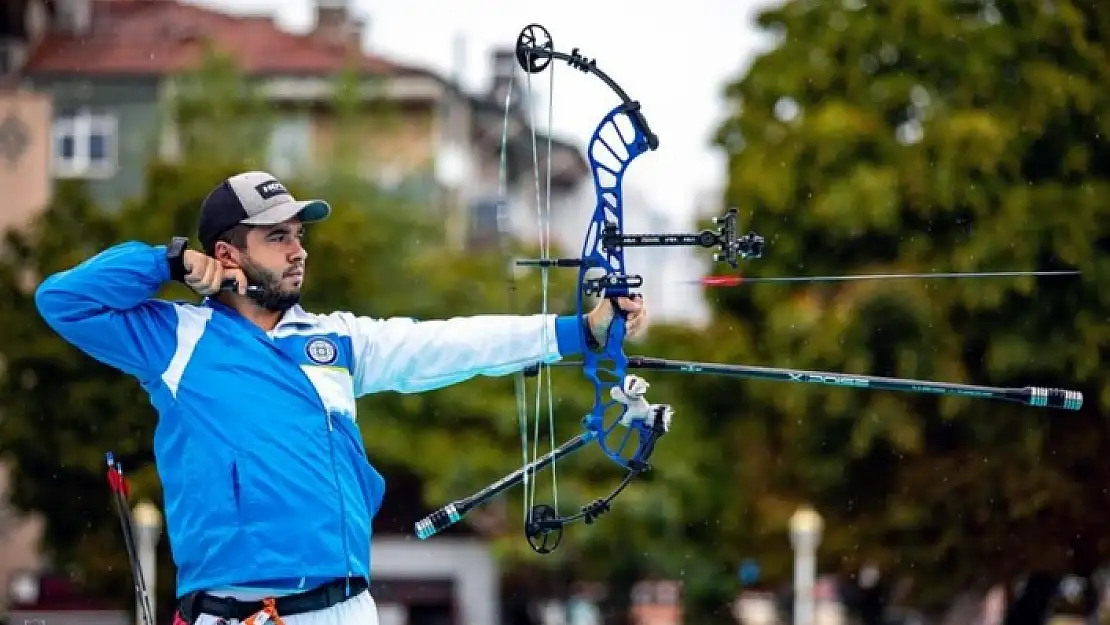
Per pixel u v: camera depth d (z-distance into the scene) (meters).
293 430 13.56
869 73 49.75
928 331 44.88
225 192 13.97
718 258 14.32
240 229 13.90
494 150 102.62
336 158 75.88
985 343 44.38
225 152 77.31
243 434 13.45
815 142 48.44
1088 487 43.12
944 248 46.22
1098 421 43.16
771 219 49.03
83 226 58.06
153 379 13.70
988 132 45.19
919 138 47.16
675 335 56.78
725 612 63.25
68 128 92.44
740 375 14.41
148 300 13.78
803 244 48.78
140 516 46.97
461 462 59.25
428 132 90.75
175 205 58.75
